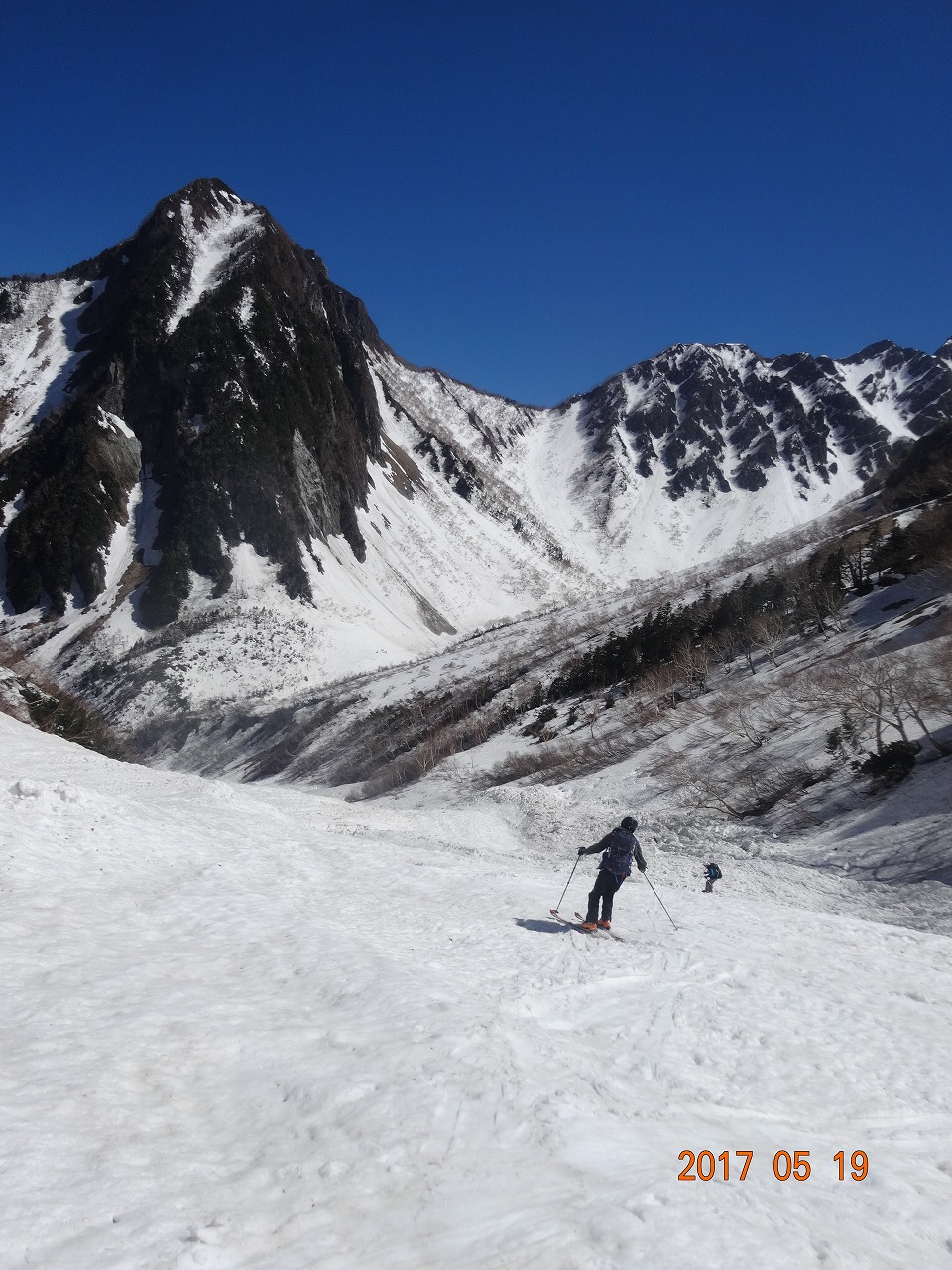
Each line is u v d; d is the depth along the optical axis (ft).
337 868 51.85
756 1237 14.73
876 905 62.23
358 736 271.28
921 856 68.03
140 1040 22.89
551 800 119.34
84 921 34.01
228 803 79.36
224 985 27.81
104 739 153.58
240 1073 21.58
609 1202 15.52
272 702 349.20
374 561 558.97
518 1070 21.47
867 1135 22.26
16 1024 23.38
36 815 47.09
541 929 39.55
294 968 29.63
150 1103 19.88
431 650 465.06
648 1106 21.49
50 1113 18.60
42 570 444.96
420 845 75.87
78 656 399.65
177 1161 17.30
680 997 31.07
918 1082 25.84
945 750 85.71
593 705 192.75
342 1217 15.33
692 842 89.76
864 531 230.07
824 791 93.40
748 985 33.37
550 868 67.10
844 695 103.45
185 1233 14.61
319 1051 22.57
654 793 116.06
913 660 101.45
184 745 339.57
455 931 38.17
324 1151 17.66
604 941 38.27
